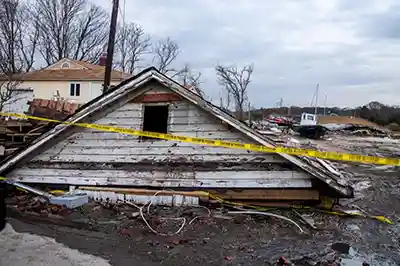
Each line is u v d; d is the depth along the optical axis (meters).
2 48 43.38
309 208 7.11
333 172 7.71
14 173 7.88
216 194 7.21
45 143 7.68
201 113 7.30
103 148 7.65
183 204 6.96
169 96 7.44
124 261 4.62
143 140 7.54
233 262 4.68
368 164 16.30
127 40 53.00
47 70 38.06
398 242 5.75
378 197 9.33
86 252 4.85
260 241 5.44
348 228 6.31
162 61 55.28
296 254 5.01
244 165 7.17
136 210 6.68
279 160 7.05
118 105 7.61
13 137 12.93
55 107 22.88
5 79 31.28
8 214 6.29
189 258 4.75
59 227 5.77
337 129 46.31
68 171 7.71
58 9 48.94
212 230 5.80
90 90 35.00
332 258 4.95
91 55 52.66
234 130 7.16
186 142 7.37
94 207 6.73
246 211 6.71
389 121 59.12
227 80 53.28
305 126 33.19
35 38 47.88
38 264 4.43
